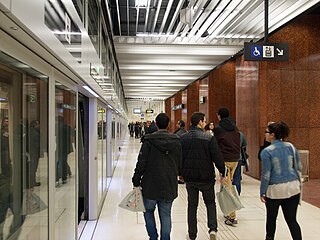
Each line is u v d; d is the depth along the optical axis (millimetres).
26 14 1304
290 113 7492
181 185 6977
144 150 3021
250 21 6574
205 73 13109
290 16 6316
